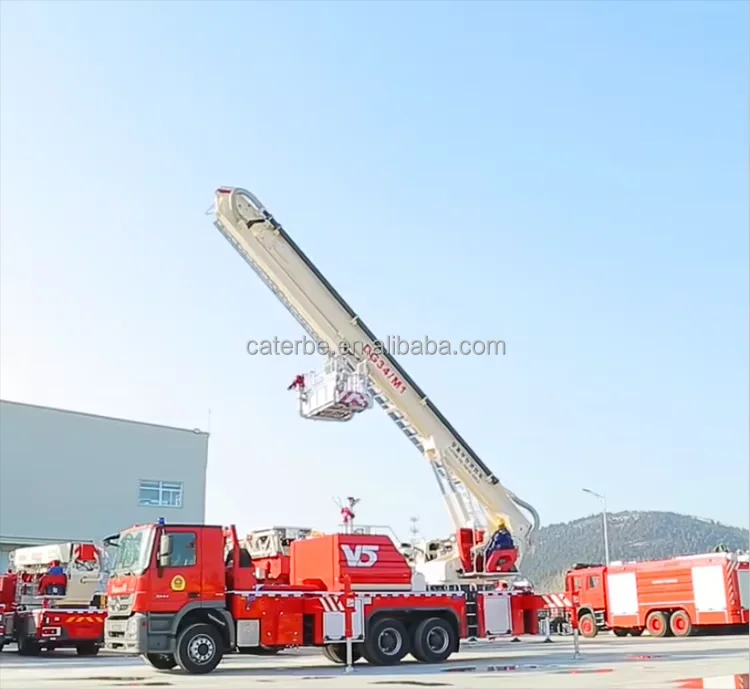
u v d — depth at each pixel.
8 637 22.95
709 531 148.12
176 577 16.17
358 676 14.77
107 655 22.72
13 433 36.66
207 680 14.25
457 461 23.41
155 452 40.69
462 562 22.06
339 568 17.98
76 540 37.38
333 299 22.83
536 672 15.11
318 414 22.53
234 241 22.59
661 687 12.15
